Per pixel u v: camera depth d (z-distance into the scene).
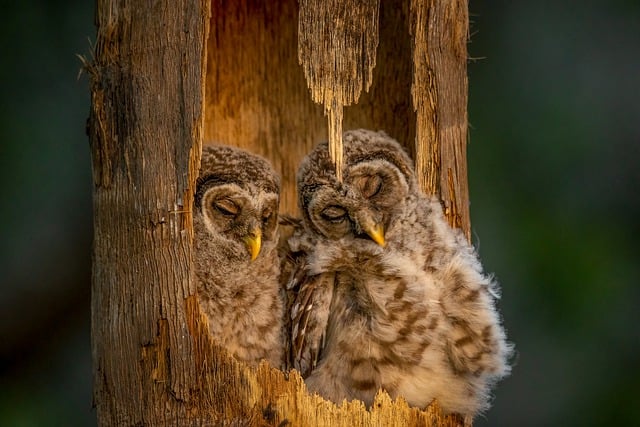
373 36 9.60
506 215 14.70
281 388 9.05
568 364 14.80
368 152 10.63
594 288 14.58
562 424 14.66
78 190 14.40
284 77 11.83
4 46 13.98
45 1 14.09
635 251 14.74
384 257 10.15
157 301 8.94
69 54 14.17
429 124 9.90
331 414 9.18
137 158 8.97
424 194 10.03
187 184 8.94
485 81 15.09
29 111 14.09
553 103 15.09
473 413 10.22
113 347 9.09
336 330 10.12
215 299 10.50
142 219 8.97
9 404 13.97
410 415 9.61
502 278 14.63
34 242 14.33
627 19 15.40
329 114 9.63
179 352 8.91
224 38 11.55
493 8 15.28
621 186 14.88
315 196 10.60
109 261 9.12
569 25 15.34
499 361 10.16
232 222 10.59
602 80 15.21
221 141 11.68
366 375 9.90
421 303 9.91
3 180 14.05
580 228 14.70
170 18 8.91
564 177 14.90
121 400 9.06
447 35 9.88
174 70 8.92
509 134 14.93
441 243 10.05
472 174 14.74
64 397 14.24
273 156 11.90
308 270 10.52
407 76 10.88
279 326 10.83
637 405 14.54
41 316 14.34
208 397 8.94
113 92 9.05
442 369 9.91
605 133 15.06
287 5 11.69
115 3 9.08
